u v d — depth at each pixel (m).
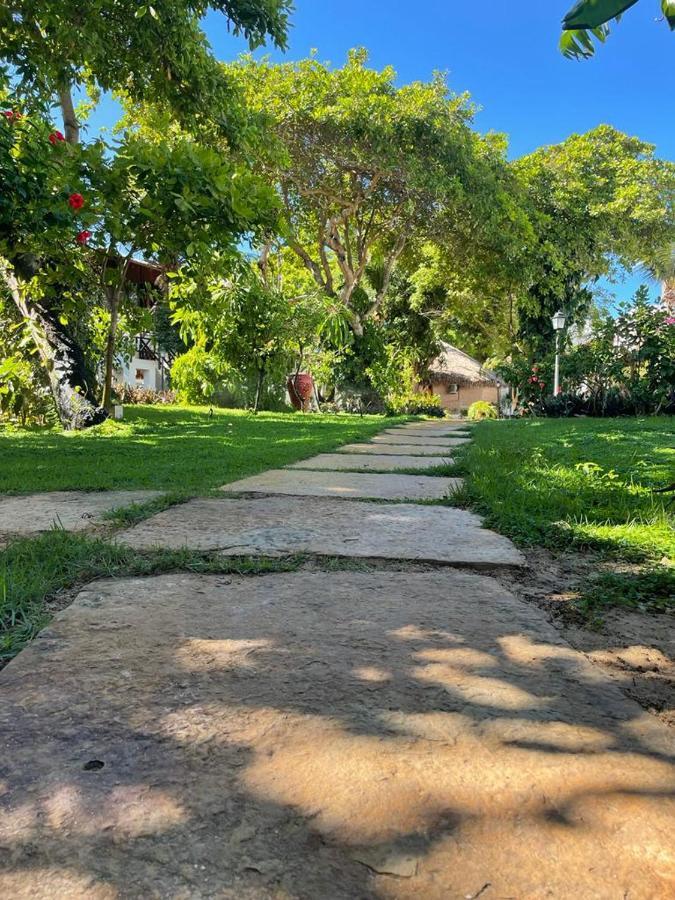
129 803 0.88
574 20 1.26
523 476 3.81
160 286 12.96
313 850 0.79
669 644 1.49
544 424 10.40
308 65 16.02
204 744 1.03
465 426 11.08
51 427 8.71
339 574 1.99
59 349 8.37
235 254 6.50
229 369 14.54
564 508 2.92
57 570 1.96
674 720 1.13
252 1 7.39
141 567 2.02
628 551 2.26
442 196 16.22
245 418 11.41
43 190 5.43
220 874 0.75
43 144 5.54
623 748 1.03
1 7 6.95
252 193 6.02
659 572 2.00
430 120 16.05
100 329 9.91
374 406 19.05
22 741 1.03
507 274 19.31
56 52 7.83
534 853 0.78
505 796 0.90
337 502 3.23
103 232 6.07
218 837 0.81
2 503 3.21
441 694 1.21
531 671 1.32
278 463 4.95
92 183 5.70
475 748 1.02
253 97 15.44
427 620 1.60
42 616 1.60
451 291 24.12
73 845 0.80
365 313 19.97
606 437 6.89
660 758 1.00
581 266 21.72
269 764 0.97
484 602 1.74
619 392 13.73
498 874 0.75
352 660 1.36
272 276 22.78
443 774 0.95
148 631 1.51
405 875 0.75
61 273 6.95
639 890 0.73
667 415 12.81
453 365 36.66
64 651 1.40
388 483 3.94
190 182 5.62
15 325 8.39
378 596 1.79
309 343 15.68
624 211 21.11
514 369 17.06
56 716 1.12
